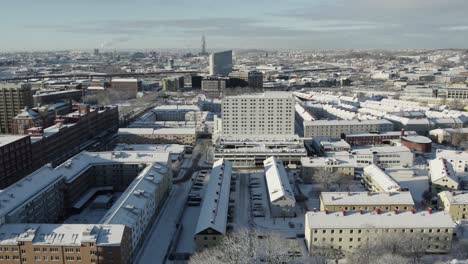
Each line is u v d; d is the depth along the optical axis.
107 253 155.50
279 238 190.75
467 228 195.88
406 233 178.50
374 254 165.12
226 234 184.12
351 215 185.38
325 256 175.75
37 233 159.25
